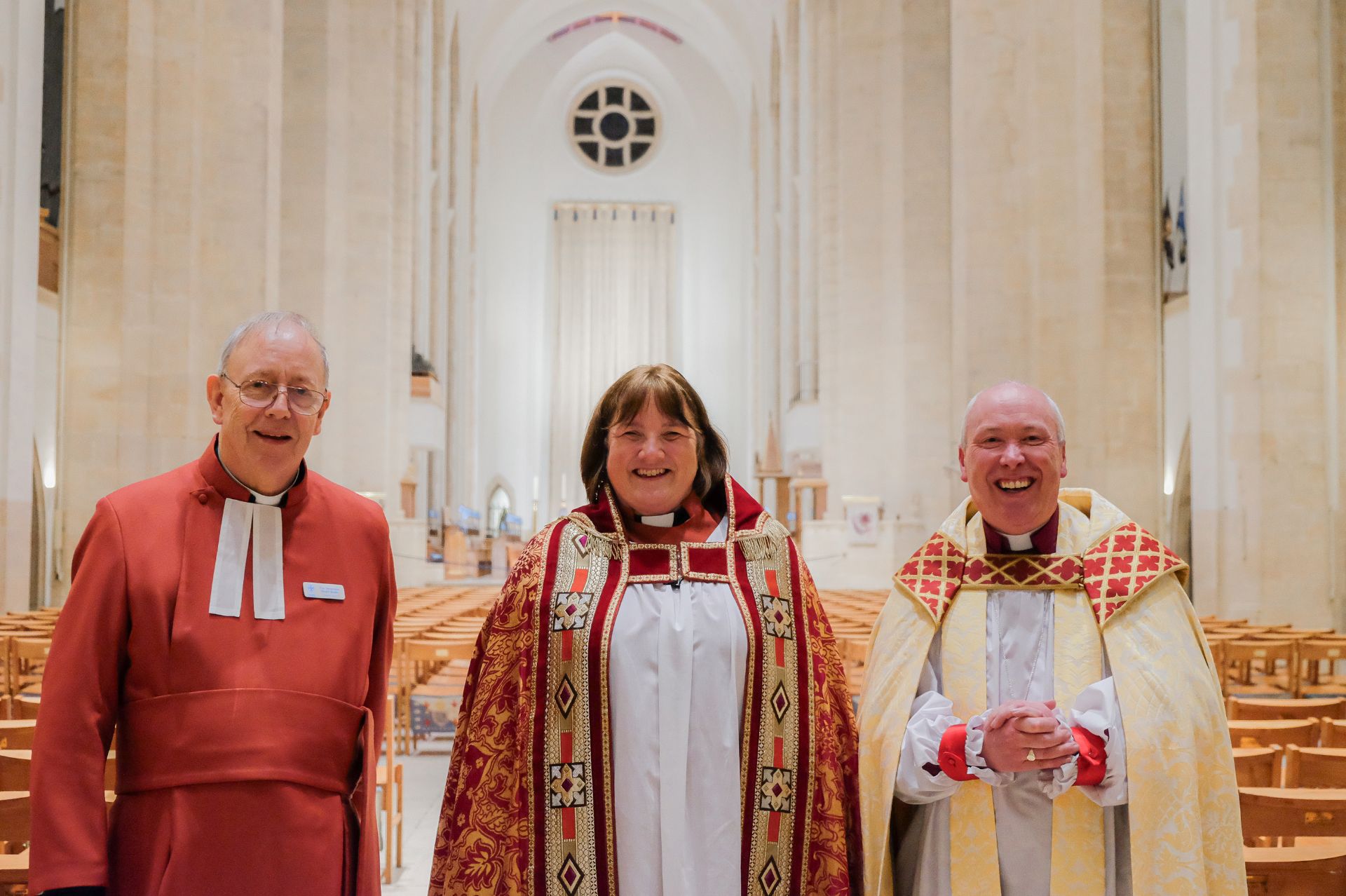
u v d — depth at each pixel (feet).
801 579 7.48
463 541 78.07
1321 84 33.14
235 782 6.36
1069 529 7.43
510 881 6.81
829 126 69.92
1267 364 32.65
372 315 65.36
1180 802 6.43
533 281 115.96
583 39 116.98
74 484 37.99
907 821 7.44
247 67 43.88
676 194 118.01
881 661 7.43
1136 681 6.69
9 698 13.93
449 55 94.53
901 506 63.77
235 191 43.32
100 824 6.23
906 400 63.98
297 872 6.40
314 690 6.72
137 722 6.47
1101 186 40.63
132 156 38.86
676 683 6.83
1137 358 40.27
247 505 6.91
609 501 7.52
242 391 6.82
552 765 6.84
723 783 6.79
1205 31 34.99
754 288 109.50
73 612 6.50
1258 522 32.60
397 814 16.38
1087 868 6.71
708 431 7.59
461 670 28.71
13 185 29.86
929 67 66.03
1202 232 35.09
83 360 38.32
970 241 45.39
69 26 38.52
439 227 86.89
